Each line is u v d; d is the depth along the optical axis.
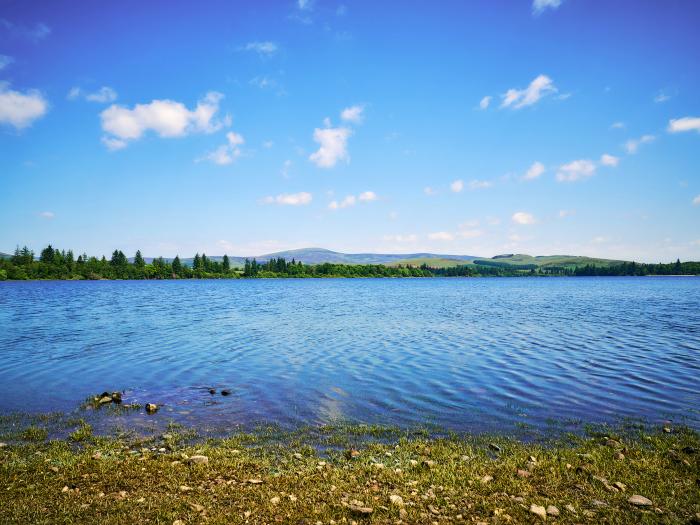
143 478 11.40
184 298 96.38
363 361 27.80
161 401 19.59
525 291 133.00
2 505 9.66
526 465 12.52
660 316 55.50
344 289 150.75
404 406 18.78
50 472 11.79
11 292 122.50
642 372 24.44
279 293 121.00
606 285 185.75
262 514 9.45
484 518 9.43
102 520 9.03
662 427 16.05
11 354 30.12
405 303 81.19
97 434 15.53
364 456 13.50
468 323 48.41
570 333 39.97
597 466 12.32
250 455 13.51
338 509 9.76
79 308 68.62
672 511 9.73
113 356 29.47
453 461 12.96
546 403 19.06
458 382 22.58
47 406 18.77
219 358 28.83
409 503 10.10
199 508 9.62
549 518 9.41
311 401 19.56
